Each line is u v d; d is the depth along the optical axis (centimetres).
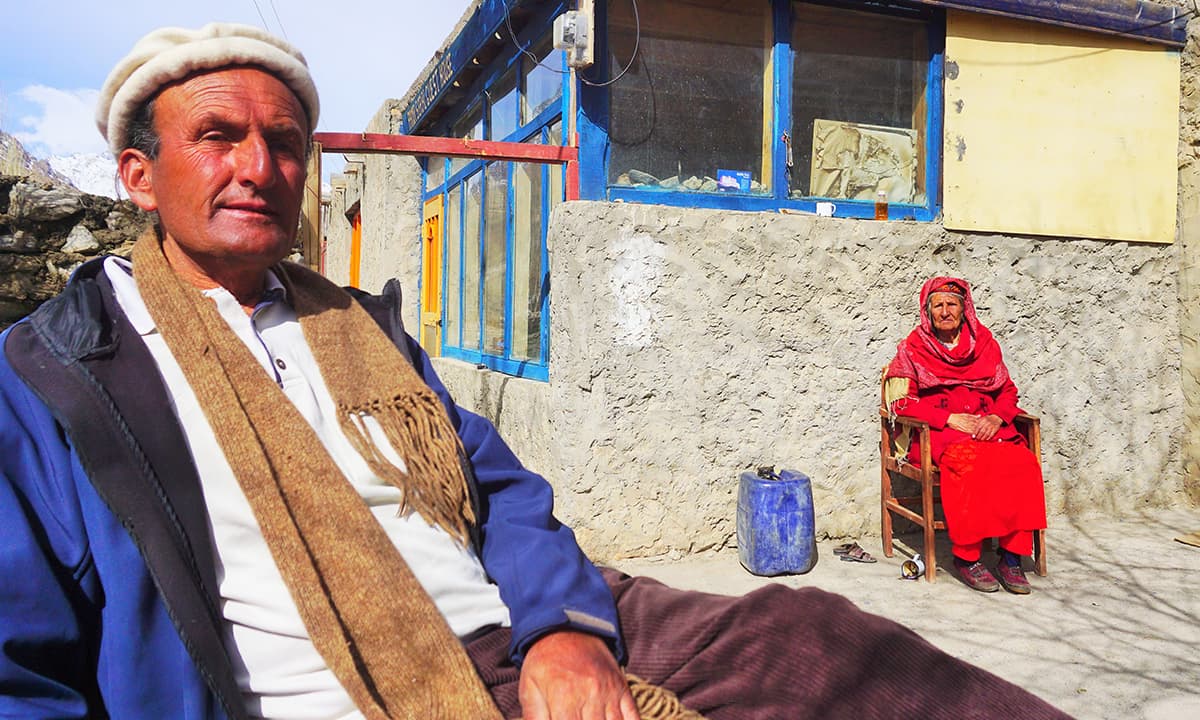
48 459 104
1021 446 391
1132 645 322
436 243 768
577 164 420
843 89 463
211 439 112
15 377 105
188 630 100
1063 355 491
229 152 124
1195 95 504
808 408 442
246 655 112
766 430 435
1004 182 475
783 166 453
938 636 332
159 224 134
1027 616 353
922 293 432
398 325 153
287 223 132
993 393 413
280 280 140
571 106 428
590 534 409
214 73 123
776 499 400
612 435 409
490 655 126
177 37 123
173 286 122
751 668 120
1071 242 491
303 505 117
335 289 149
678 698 118
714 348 423
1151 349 512
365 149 393
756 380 431
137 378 110
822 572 410
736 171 450
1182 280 516
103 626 103
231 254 125
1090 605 365
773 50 451
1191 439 518
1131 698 279
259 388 120
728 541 434
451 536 132
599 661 118
